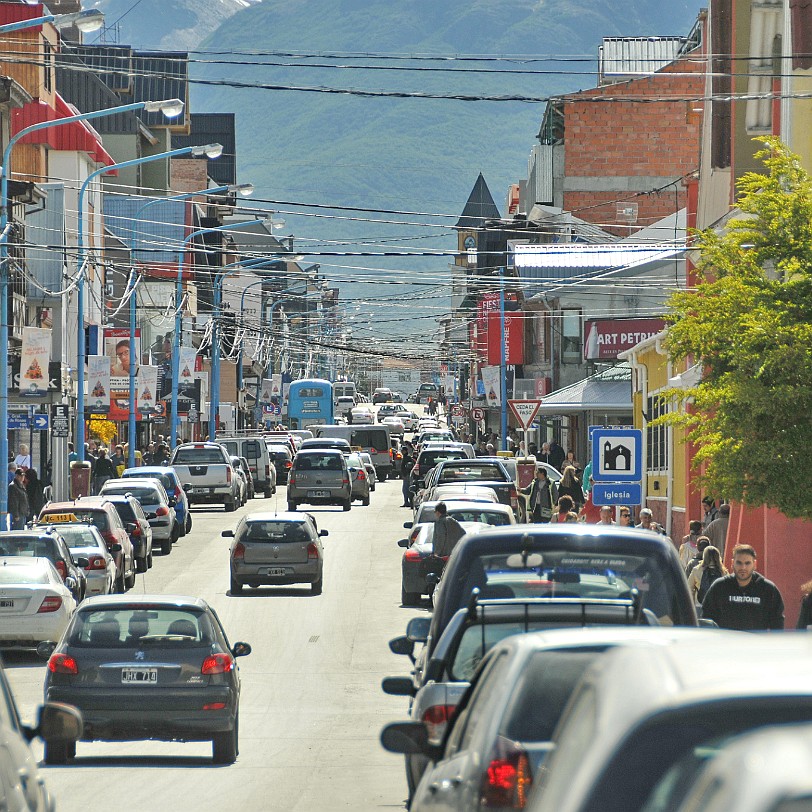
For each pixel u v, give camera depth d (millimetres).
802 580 88812
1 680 25703
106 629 57031
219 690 56188
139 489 149625
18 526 145500
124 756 60125
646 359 153500
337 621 105250
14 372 188875
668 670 11555
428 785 24078
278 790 49812
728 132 104062
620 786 10648
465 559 39156
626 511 98062
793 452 67750
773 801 8422
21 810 22094
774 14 101938
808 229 70750
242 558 119562
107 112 129375
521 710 22047
